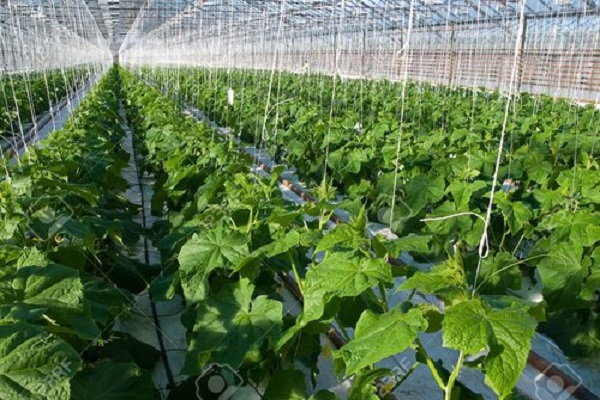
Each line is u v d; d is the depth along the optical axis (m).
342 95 19.27
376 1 23.06
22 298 2.88
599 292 4.95
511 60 22.92
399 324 2.53
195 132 9.14
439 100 17.61
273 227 4.23
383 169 8.60
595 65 20.81
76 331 2.90
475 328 2.35
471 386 4.46
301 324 3.07
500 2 19.95
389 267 2.96
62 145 7.60
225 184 5.48
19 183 4.79
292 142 10.24
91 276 4.16
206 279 3.93
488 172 7.14
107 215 6.18
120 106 23.33
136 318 5.36
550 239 4.89
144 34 45.62
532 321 2.40
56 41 22.33
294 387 3.45
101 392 3.34
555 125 11.43
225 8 25.53
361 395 3.06
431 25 25.80
